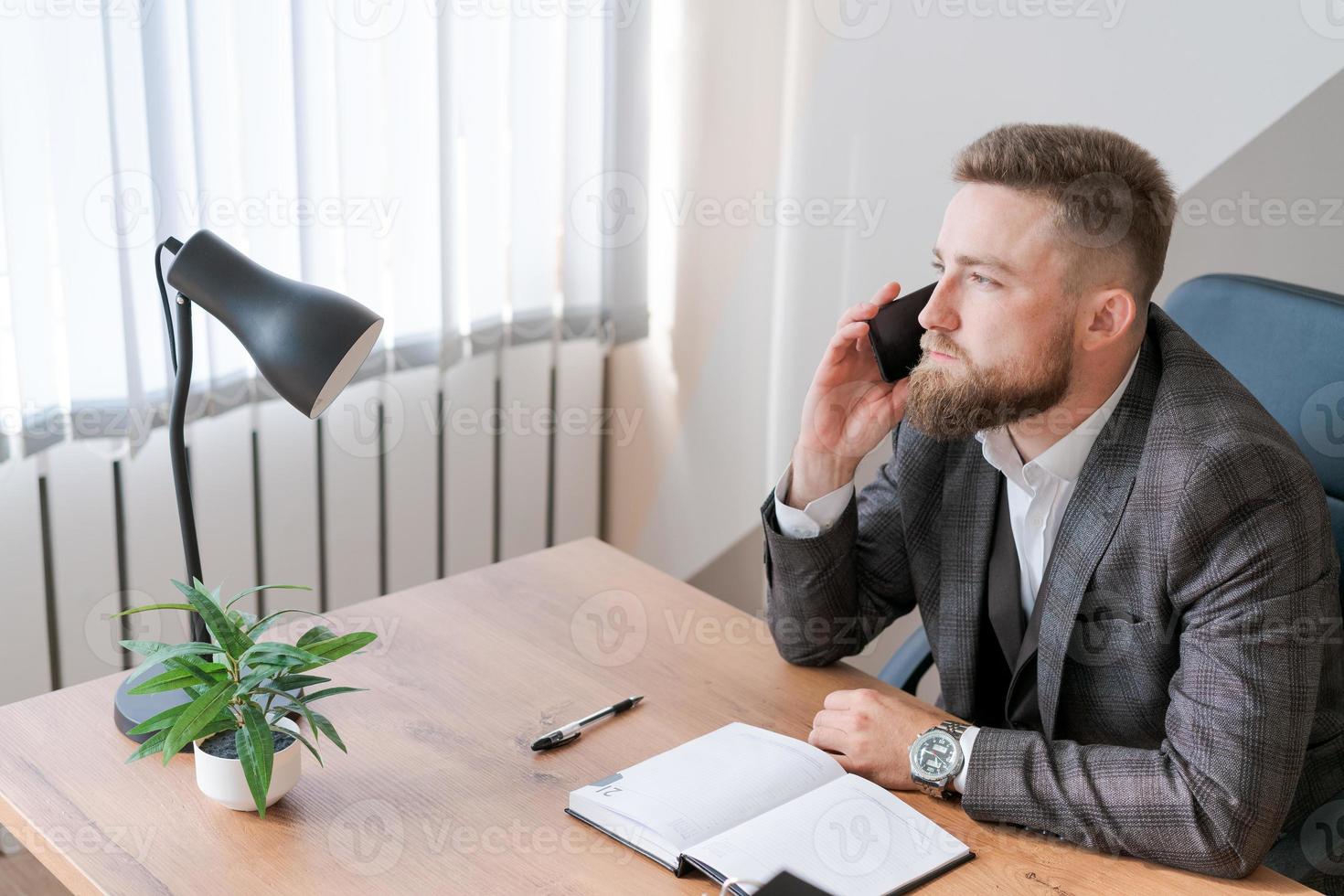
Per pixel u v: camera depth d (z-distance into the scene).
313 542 2.13
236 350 1.91
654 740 1.19
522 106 2.19
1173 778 1.04
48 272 1.68
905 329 1.23
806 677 1.33
